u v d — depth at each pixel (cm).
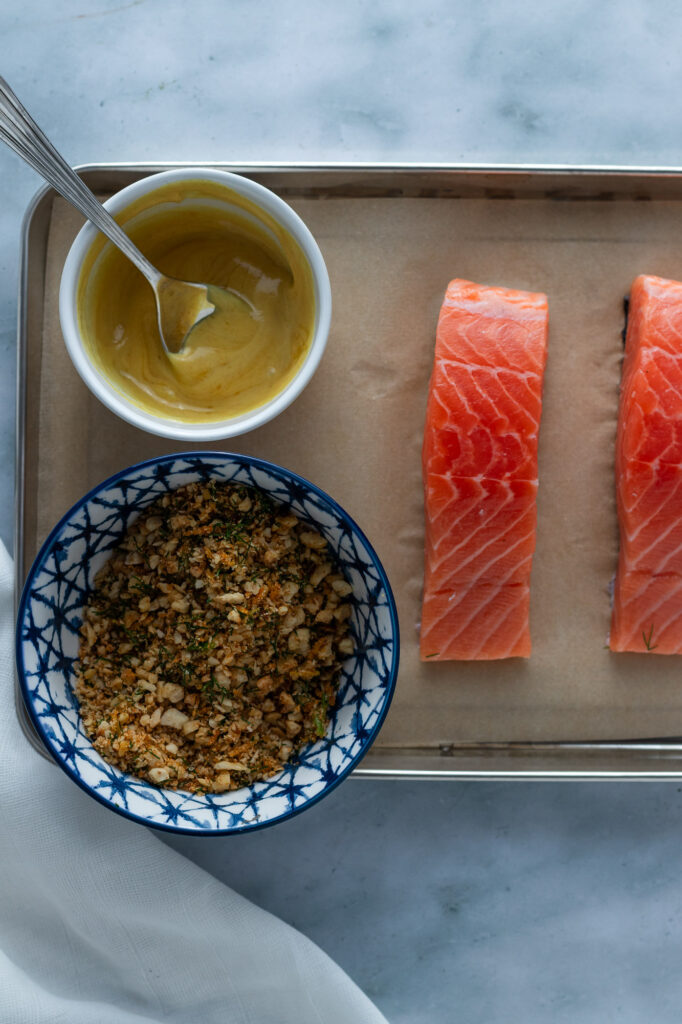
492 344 52
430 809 56
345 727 49
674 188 54
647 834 56
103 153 56
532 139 56
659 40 56
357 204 54
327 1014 54
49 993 54
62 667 49
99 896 54
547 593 55
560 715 54
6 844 53
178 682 49
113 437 54
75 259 49
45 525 54
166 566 49
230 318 52
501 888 56
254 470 49
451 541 53
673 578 53
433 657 54
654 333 52
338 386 54
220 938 54
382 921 56
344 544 49
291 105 56
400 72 56
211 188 50
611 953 56
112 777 48
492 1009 56
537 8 56
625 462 53
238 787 49
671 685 54
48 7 56
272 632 49
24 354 52
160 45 56
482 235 54
